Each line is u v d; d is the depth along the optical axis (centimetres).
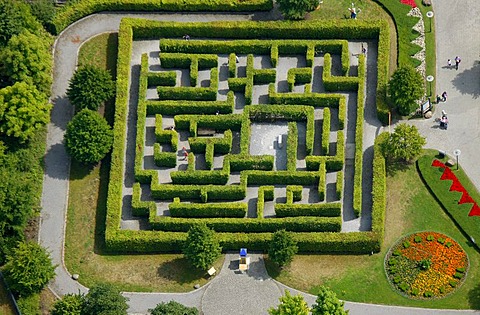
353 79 16200
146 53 16862
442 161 15650
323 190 15325
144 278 15112
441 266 14800
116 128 15950
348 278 14888
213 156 15900
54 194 15800
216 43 16625
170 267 15188
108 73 16188
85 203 15712
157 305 14400
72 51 16962
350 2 17138
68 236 15475
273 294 14838
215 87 16275
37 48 16000
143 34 16950
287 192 15362
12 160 15738
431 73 16412
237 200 15612
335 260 15075
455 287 14662
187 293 14938
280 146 15962
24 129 15688
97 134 15512
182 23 16775
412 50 16600
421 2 17050
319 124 16125
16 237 15162
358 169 15462
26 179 15675
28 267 14500
